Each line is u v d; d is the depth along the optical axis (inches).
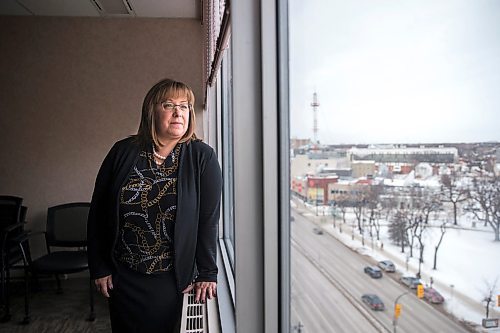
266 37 35.6
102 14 144.8
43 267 112.8
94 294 131.0
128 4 135.6
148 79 149.6
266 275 36.4
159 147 52.7
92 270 54.8
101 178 54.5
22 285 140.9
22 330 105.2
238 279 36.8
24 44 145.6
